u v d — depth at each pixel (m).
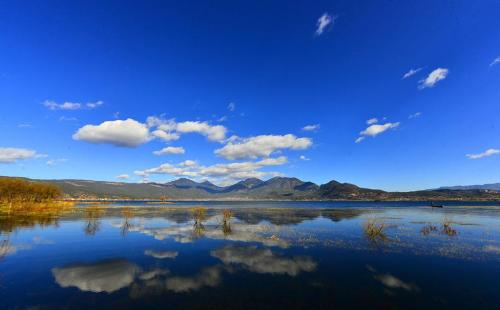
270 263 24.62
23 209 81.75
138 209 103.31
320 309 15.47
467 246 31.55
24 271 22.17
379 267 23.42
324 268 23.09
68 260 25.47
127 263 24.55
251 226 49.78
